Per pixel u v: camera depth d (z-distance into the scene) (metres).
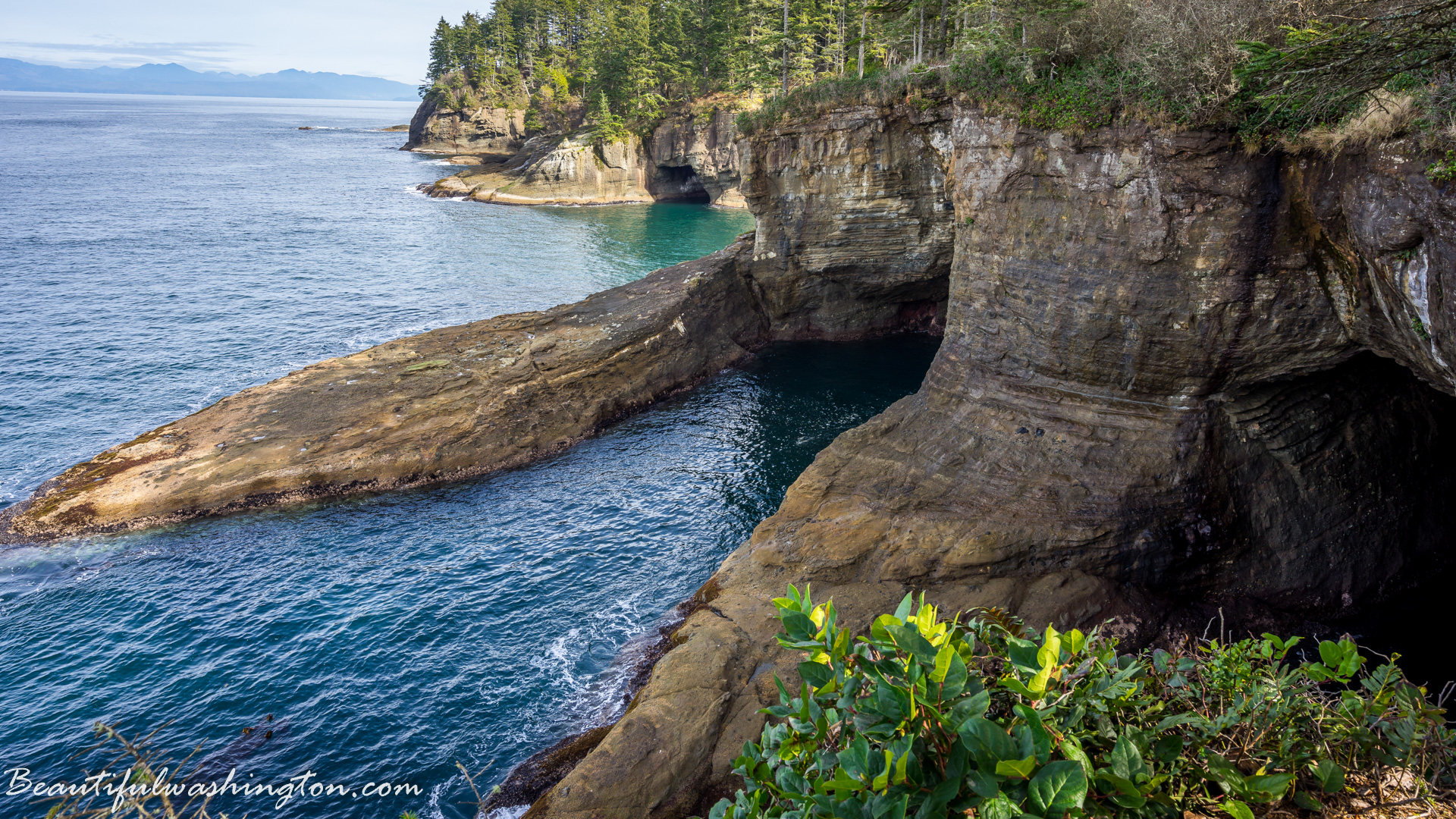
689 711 15.25
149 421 31.14
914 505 21.14
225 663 18.44
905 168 36.00
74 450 28.64
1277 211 18.00
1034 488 20.67
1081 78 21.05
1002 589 18.48
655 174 97.44
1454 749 4.60
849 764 3.44
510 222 78.75
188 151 138.00
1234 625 18.44
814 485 23.05
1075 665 4.33
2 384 33.69
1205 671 5.32
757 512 25.80
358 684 17.77
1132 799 3.46
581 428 32.06
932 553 19.19
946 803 3.25
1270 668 5.05
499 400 30.69
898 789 3.30
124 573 22.22
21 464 27.55
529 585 21.62
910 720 3.48
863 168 36.59
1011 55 23.08
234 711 16.95
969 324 25.11
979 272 24.48
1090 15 21.05
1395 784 4.71
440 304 49.44
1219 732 4.49
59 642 19.22
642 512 25.81
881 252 38.97
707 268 42.44
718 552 23.33
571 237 72.06
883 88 34.31
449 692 17.56
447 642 19.22
